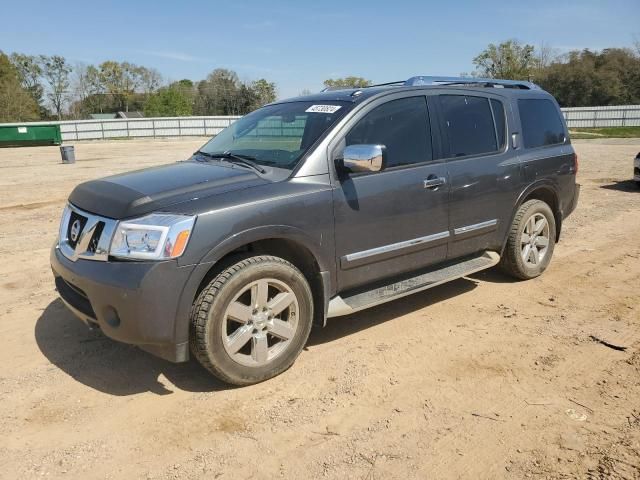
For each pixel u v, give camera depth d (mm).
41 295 5348
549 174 5523
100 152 28422
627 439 2947
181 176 3758
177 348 3262
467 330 4445
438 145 4551
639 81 61969
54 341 4277
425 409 3293
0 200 11680
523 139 5344
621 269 6000
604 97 62469
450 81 5148
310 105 4406
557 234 5953
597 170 15391
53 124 35000
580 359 3902
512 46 63781
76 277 3355
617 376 3650
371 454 2877
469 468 2754
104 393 3514
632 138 33844
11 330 4488
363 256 4035
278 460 2844
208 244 3234
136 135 45094
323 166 3834
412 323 4602
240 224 3352
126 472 2770
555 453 2848
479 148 4918
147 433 3088
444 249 4645
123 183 3672
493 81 5484
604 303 4988
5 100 63719
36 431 3113
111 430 3121
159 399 3436
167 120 45438
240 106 80125
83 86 87625
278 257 3615
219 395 3471
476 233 4867
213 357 3330
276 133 4316
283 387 3564
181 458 2871
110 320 3262
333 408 3318
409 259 4391
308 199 3674
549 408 3273
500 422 3143
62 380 3680
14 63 76500
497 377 3666
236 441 3008
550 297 5164
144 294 3105
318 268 3811
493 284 5559
